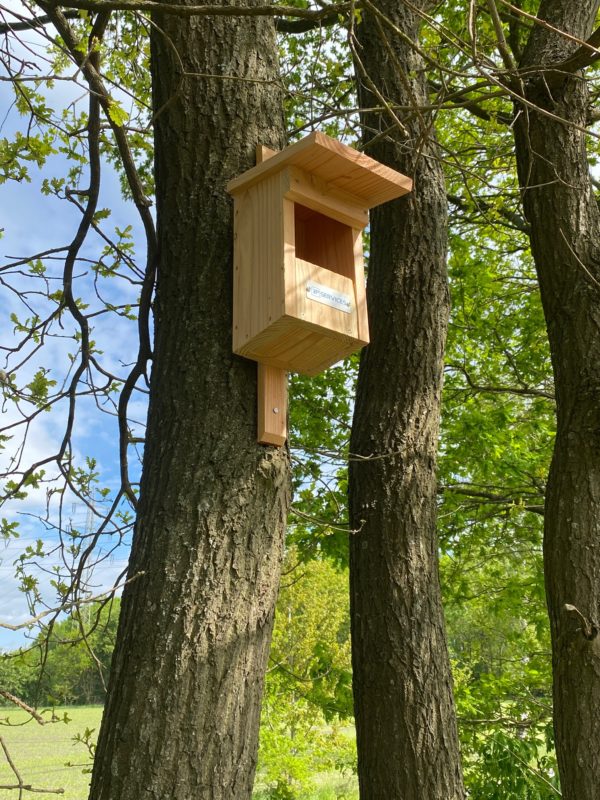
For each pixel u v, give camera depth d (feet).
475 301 23.25
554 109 12.55
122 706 6.41
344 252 8.32
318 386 20.74
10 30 6.68
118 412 10.08
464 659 27.43
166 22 8.30
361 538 12.59
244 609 6.80
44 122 8.92
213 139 8.13
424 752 11.42
